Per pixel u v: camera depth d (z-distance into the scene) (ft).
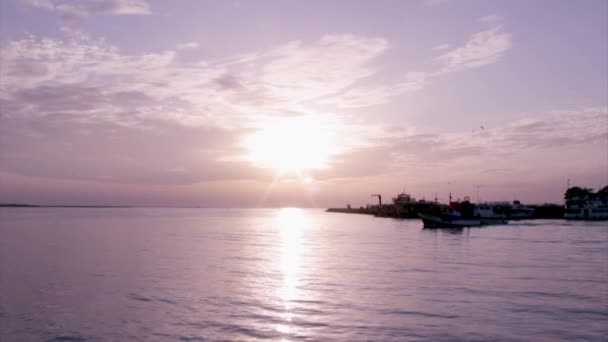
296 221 636.89
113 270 146.10
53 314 91.97
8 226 428.15
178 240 271.49
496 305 97.40
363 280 126.93
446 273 138.62
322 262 165.48
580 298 103.60
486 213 538.06
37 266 155.63
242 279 128.88
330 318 88.07
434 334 78.64
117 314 91.71
